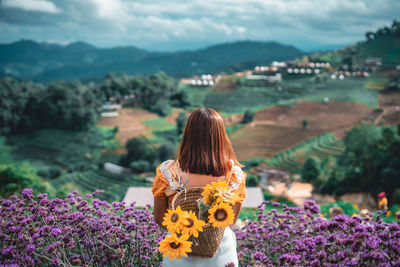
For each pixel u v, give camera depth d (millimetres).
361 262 1624
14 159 85062
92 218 2373
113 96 121000
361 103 93125
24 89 107062
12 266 1688
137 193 16453
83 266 1903
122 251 2111
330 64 125500
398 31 133125
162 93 121750
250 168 68312
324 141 78625
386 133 39000
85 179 72188
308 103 98875
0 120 98375
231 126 92312
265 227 2736
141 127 102250
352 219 2023
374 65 115625
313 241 2023
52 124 102500
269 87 116250
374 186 35031
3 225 2102
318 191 41281
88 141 93438
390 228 1902
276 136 83875
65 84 114750
